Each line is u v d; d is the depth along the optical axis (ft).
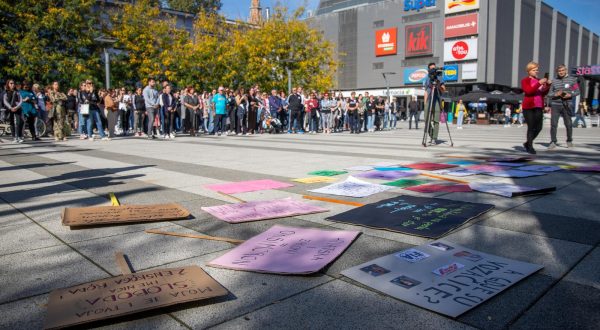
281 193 14.80
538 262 7.91
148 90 45.68
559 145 33.99
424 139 33.76
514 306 6.20
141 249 8.91
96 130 57.11
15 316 6.10
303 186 16.08
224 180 17.70
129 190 15.52
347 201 13.21
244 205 12.70
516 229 10.00
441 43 164.66
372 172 19.07
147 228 10.45
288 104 58.29
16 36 74.84
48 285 7.16
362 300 6.47
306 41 100.94
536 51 187.01
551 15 199.21
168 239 9.57
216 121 52.24
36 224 10.89
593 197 13.34
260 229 10.34
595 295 6.55
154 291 6.53
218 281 7.23
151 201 13.62
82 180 17.84
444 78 163.43
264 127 59.93
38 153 29.37
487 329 5.58
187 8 188.96
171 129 47.62
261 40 95.30
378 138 46.11
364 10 185.06
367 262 7.86
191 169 21.07
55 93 42.68
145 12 95.96
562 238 9.28
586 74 115.24
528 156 25.54
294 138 46.44
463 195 13.78
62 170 20.81
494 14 154.92
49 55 77.25
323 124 59.57
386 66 180.45
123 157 26.68
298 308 6.26
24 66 73.97
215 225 10.71
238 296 6.68
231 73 91.86
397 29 175.63
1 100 49.62
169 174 19.43
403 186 15.43
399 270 7.45
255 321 5.90
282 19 100.32
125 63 91.15
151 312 6.18
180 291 6.54
